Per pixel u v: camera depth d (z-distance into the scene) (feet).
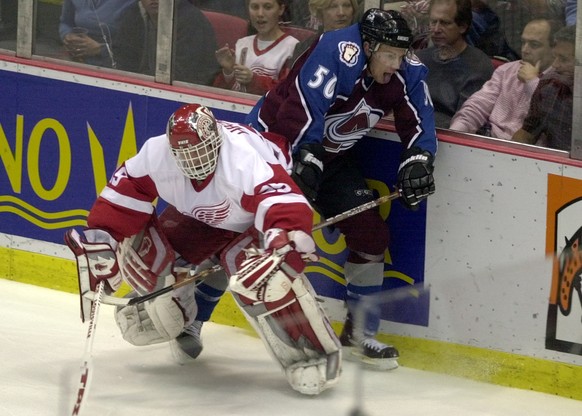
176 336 56.03
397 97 55.77
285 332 52.80
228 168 50.70
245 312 52.60
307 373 52.70
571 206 53.57
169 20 63.93
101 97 66.54
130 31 65.62
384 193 58.85
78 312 64.95
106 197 53.01
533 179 54.39
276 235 48.75
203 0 62.90
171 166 51.70
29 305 65.67
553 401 53.88
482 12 55.62
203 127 49.55
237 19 62.03
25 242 69.87
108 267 52.54
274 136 54.70
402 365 58.18
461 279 56.80
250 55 62.18
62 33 67.97
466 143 56.03
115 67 66.74
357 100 55.72
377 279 57.98
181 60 64.44
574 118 53.42
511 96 55.52
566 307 53.88
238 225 53.42
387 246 57.93
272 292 49.70
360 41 54.39
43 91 68.28
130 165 52.80
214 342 61.16
